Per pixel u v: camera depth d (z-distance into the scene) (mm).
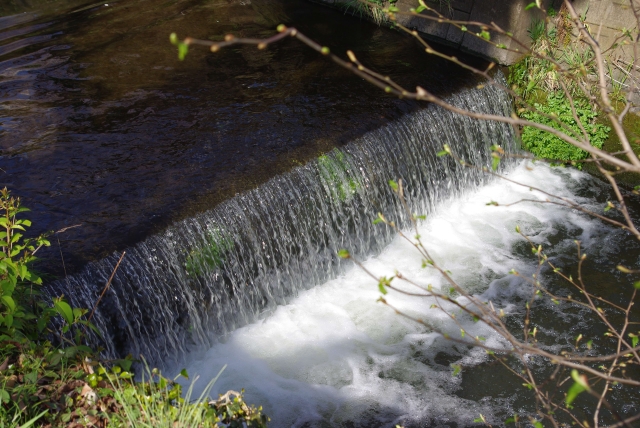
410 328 6316
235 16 10328
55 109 7430
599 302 6676
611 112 2359
